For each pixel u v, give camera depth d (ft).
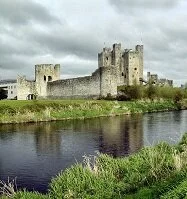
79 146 93.97
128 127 133.80
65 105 187.01
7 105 172.14
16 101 192.65
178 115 186.80
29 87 302.04
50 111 172.96
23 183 60.23
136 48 367.45
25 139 107.45
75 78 273.75
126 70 363.56
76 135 114.52
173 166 49.49
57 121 159.84
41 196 46.32
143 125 139.74
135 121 155.74
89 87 262.26
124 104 218.38
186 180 36.86
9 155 83.82
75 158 78.54
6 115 159.12
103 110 192.03
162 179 44.73
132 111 207.21
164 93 274.16
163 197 34.91
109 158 58.95
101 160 59.21
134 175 49.06
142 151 64.03
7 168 71.00
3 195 48.19
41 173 66.33
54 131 125.18
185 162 50.06
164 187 38.65
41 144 98.22
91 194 44.83
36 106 178.09
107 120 161.89
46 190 56.03
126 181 48.60
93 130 126.41
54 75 315.99
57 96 293.23
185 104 261.24
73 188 46.09
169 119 163.73
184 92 289.94
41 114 166.91
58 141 102.89
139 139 103.81
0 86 474.49
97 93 256.32
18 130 128.47
